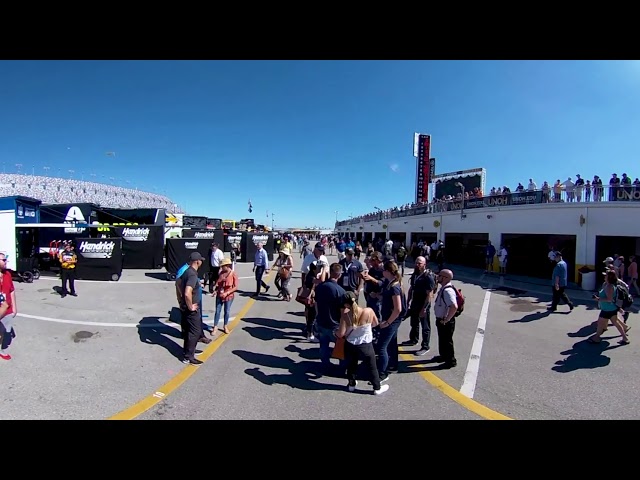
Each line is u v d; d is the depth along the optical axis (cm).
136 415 353
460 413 376
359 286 727
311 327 617
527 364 521
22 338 566
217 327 677
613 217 1345
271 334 650
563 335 678
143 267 1662
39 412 351
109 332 617
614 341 638
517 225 1761
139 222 2011
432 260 2447
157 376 446
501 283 1422
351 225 5578
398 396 412
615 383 454
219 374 460
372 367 414
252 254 2339
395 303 452
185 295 480
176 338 602
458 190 3269
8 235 1181
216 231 2514
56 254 1382
